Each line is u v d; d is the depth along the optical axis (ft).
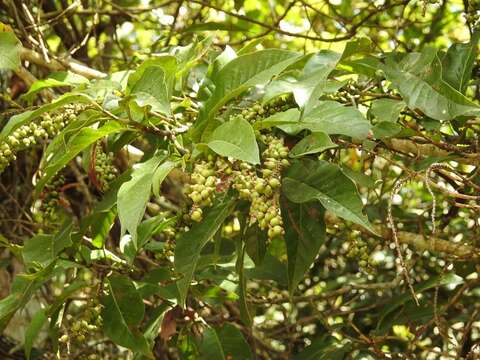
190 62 2.44
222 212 2.27
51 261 2.46
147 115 2.19
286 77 2.33
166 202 3.76
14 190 3.75
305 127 2.08
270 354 3.62
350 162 3.53
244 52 2.53
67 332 2.81
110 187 2.47
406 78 2.32
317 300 3.36
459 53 2.50
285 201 2.29
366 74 2.54
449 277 2.74
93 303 2.50
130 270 2.60
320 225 2.28
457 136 2.70
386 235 2.80
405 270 2.23
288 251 2.29
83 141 2.21
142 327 2.92
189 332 2.77
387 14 4.21
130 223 1.96
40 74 3.55
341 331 3.30
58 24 3.84
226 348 2.73
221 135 1.97
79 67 3.17
